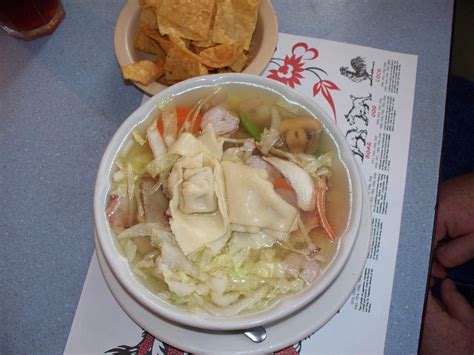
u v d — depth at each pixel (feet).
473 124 1.23
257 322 0.81
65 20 1.39
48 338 1.05
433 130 1.21
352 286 0.96
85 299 1.07
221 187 0.92
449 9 1.36
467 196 1.13
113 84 1.31
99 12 1.40
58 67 1.34
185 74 1.12
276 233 0.91
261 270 0.88
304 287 0.86
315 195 0.94
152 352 1.02
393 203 1.14
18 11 1.29
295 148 0.99
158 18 1.13
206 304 0.86
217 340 0.93
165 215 0.93
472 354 1.02
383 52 1.30
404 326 1.03
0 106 1.30
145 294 0.84
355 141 1.20
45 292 1.10
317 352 1.01
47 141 1.26
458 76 1.29
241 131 1.02
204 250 0.89
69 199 1.19
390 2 1.37
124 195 0.94
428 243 1.10
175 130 1.00
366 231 1.00
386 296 1.05
